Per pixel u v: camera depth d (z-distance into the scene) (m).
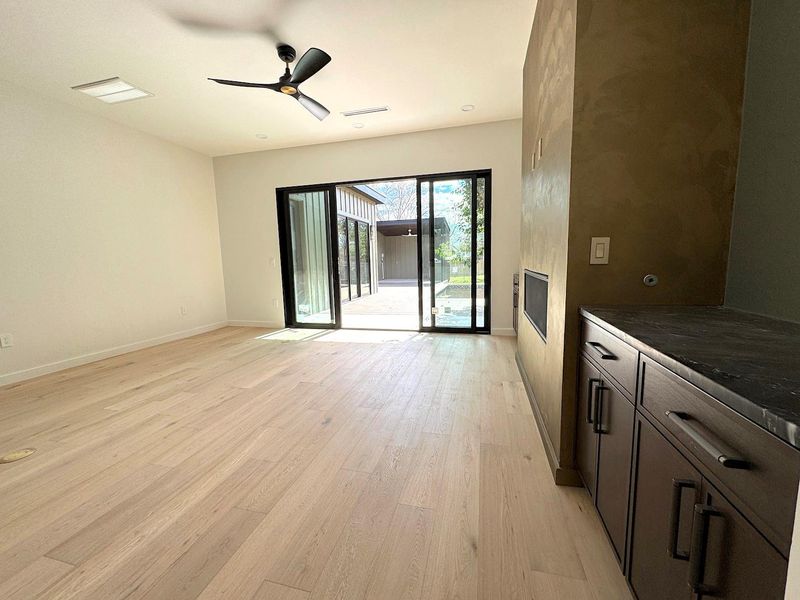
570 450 1.58
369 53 2.69
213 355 3.84
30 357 3.18
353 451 1.88
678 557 0.73
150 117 3.80
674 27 1.31
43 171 3.26
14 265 3.08
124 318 4.00
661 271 1.42
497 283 4.48
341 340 4.46
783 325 1.05
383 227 12.62
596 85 1.37
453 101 3.59
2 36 2.37
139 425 2.21
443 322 4.82
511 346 4.00
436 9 2.23
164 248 4.51
